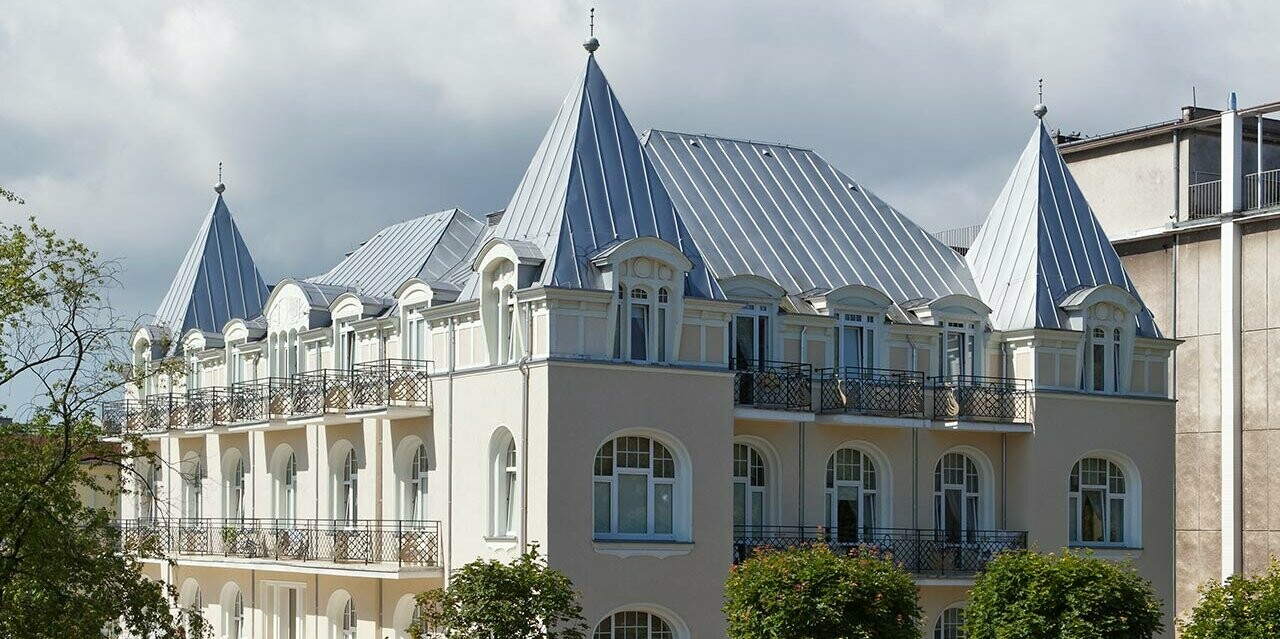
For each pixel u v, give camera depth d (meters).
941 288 54.19
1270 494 61.59
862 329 50.41
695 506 45.81
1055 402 52.09
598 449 44.66
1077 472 52.94
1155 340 54.28
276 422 55.53
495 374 46.16
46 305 37.78
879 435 50.44
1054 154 55.97
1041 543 51.47
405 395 49.28
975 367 52.34
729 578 42.56
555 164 47.16
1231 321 62.84
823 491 49.50
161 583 37.44
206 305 65.25
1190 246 65.06
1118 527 53.47
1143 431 53.69
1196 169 65.81
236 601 60.09
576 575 43.94
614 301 44.78
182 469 63.56
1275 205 62.09
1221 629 40.41
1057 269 53.78
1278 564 44.94
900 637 41.16
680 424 45.69
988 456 52.06
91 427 37.94
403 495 51.00
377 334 53.09
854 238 54.00
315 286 56.84
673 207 47.66
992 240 55.50
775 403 47.78
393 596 50.34
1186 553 64.56
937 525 51.44
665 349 45.72
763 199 53.31
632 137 47.78
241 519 59.06
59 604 35.66
